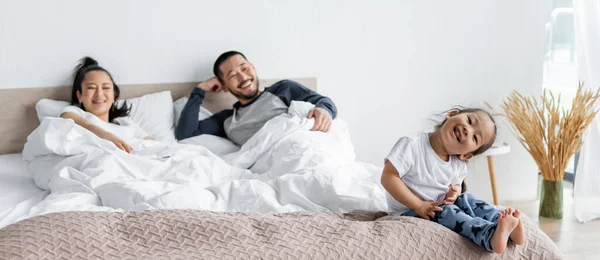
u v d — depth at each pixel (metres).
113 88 2.97
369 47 3.59
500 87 3.87
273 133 2.73
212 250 1.64
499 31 3.82
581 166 3.46
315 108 2.91
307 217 1.85
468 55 3.79
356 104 3.62
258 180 2.26
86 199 2.12
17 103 2.93
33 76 2.96
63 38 2.98
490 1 3.78
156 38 3.16
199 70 3.27
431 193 2.10
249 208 2.06
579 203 3.45
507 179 3.90
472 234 1.86
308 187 2.19
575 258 2.89
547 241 1.94
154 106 3.11
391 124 3.71
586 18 3.42
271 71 3.41
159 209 1.87
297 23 3.42
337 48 3.52
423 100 3.76
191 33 3.22
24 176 2.61
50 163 2.47
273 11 3.36
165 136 3.06
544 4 3.86
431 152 2.09
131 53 3.12
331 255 1.67
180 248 1.66
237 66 3.12
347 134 2.97
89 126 2.69
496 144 3.65
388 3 3.58
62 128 2.51
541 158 3.43
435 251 1.78
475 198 2.10
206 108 3.32
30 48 2.94
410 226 1.83
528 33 3.87
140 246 1.66
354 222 1.84
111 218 1.72
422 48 3.70
